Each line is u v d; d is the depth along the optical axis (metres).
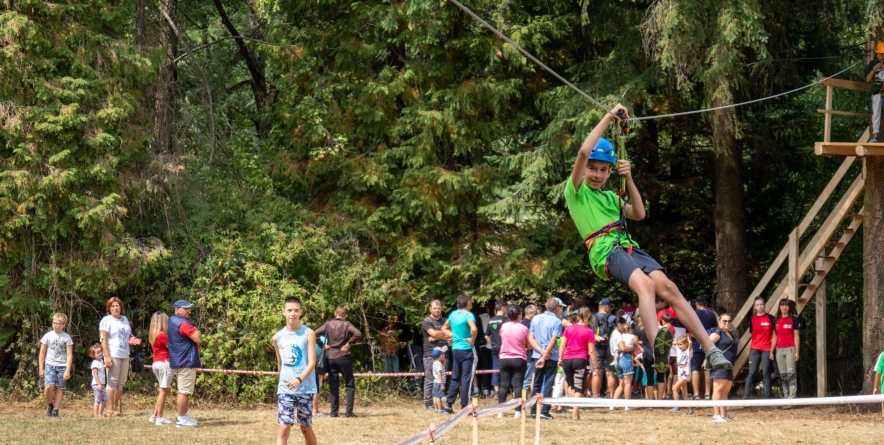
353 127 19.95
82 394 16.86
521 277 18.72
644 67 18.36
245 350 16.72
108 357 14.22
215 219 18.39
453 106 18.92
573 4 19.66
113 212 16.14
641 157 22.25
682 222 22.34
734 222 19.36
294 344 9.28
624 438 12.46
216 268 17.34
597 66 18.55
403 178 19.30
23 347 16.31
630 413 15.36
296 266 18.33
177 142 18.81
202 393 16.94
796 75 18.55
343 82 19.67
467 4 18.56
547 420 14.07
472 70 19.52
